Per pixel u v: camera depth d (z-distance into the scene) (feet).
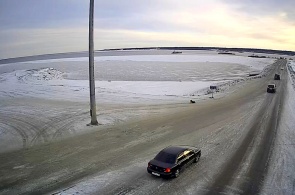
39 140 64.34
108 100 118.42
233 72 258.37
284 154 53.62
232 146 58.90
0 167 48.16
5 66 408.46
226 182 41.47
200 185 40.55
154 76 231.71
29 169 47.14
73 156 53.47
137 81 193.06
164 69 291.17
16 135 68.69
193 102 111.96
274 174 44.27
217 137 65.72
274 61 410.52
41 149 57.88
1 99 124.06
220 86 161.58
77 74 254.68
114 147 58.90
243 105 104.88
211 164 48.85
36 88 156.76
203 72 259.60
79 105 107.45
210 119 83.82
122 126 76.43
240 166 47.73
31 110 98.89
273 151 55.36
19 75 235.81
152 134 68.74
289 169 46.34
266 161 50.01
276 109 96.68
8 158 52.70
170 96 129.39
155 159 44.47
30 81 193.36
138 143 61.67
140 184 41.11
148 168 43.80
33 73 254.88
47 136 67.41
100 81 191.52
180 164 44.27
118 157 52.90
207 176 43.75
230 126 75.51
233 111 94.58
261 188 39.42
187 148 47.83
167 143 61.46
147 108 101.40
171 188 39.68
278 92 135.54
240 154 53.83
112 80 203.92
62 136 67.31
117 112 94.38
